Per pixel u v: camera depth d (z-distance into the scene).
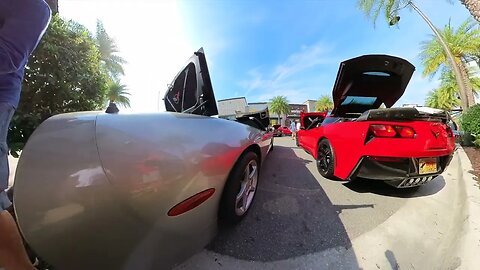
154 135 1.17
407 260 1.53
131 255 1.03
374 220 2.00
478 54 14.88
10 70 1.00
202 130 1.42
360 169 2.37
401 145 2.14
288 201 2.35
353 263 1.50
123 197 0.99
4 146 1.00
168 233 1.11
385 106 3.81
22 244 0.98
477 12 5.26
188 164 1.17
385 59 2.97
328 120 3.72
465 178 2.68
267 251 1.59
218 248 1.61
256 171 2.10
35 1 1.07
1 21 0.97
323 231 1.83
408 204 2.31
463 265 1.31
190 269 1.42
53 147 1.02
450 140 2.46
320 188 2.72
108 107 1.30
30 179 0.96
